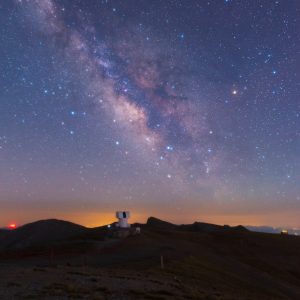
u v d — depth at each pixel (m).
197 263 47.72
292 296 47.84
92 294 19.81
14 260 55.00
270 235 99.06
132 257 50.25
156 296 21.06
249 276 53.22
